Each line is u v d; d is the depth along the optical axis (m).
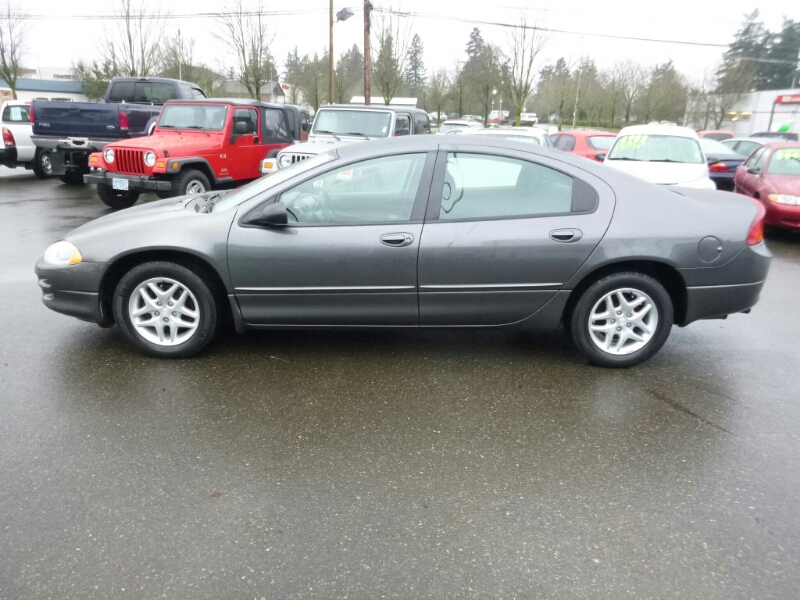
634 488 2.88
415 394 3.81
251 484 2.85
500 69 31.14
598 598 2.22
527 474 2.98
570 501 2.77
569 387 3.94
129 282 4.08
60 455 3.04
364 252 3.95
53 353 4.28
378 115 10.58
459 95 42.62
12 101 14.53
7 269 6.43
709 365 4.34
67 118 11.34
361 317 4.11
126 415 3.45
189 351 4.20
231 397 3.70
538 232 3.94
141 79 13.02
